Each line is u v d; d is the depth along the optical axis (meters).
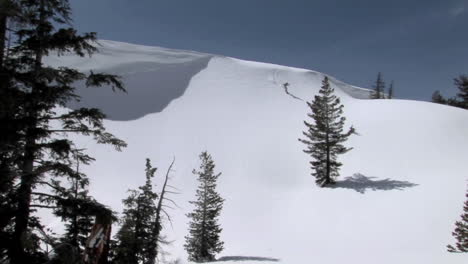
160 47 150.62
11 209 8.24
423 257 19.20
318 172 43.97
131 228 17.05
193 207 43.56
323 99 44.34
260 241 32.16
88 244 6.37
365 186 39.34
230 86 93.50
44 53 8.47
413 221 29.05
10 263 8.07
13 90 7.79
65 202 8.73
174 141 63.69
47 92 8.16
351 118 63.84
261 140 62.12
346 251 24.86
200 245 29.42
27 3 8.35
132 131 66.56
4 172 7.73
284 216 37.12
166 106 80.12
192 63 113.94
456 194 32.31
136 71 101.81
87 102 75.25
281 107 79.31
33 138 8.21
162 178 52.22
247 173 52.34
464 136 50.12
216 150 60.06
